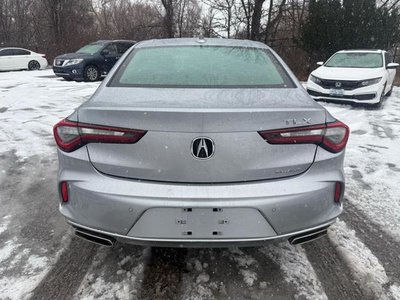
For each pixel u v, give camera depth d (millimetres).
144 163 1895
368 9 14250
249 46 3043
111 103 2043
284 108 1945
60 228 2877
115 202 1904
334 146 2033
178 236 1917
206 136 1843
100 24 27844
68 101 8328
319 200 1997
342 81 8234
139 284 2227
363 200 3422
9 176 3922
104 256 2502
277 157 1922
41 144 4992
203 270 2363
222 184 1890
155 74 2525
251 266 2412
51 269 2365
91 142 1960
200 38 3242
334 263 2465
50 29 25453
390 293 2199
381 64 9133
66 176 2025
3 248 2596
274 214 1914
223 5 14859
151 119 1854
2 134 5445
